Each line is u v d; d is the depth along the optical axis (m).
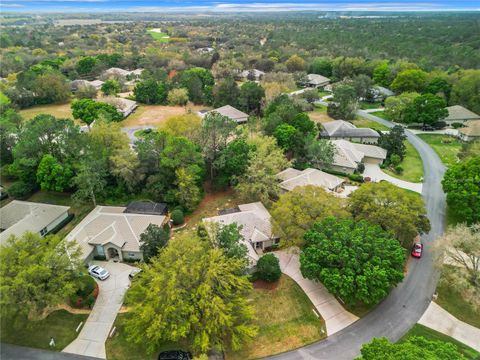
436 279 38.56
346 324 33.22
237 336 29.48
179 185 48.94
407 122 85.69
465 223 41.66
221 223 41.44
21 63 136.25
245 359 29.69
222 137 56.69
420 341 25.77
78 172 51.09
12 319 33.19
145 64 145.00
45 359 29.80
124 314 34.09
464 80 93.06
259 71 137.00
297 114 74.38
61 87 105.94
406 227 39.44
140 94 108.81
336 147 66.19
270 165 51.81
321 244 34.81
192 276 30.33
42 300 29.47
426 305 35.31
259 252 42.91
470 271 35.06
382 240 34.69
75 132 53.34
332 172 63.59
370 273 31.69
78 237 41.88
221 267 30.88
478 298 32.66
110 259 41.72
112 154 53.09
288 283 38.03
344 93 94.94
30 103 103.88
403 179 61.09
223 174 55.38
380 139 71.00
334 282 31.91
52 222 46.09
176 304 28.34
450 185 47.69
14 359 29.83
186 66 144.38
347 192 56.56
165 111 102.31
